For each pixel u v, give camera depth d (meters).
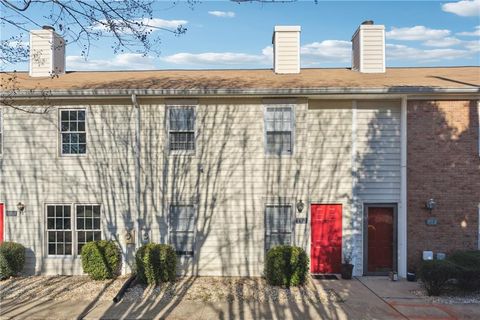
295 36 15.79
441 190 13.27
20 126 13.59
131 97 13.18
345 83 13.58
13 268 13.02
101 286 12.17
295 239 13.31
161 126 13.47
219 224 13.37
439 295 11.41
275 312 10.05
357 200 13.75
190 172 13.44
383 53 15.88
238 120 13.41
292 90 12.90
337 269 13.79
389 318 9.69
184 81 14.35
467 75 15.29
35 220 13.58
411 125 13.34
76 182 13.56
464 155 13.27
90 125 13.57
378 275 13.70
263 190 13.34
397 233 13.69
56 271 13.51
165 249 12.52
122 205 13.49
